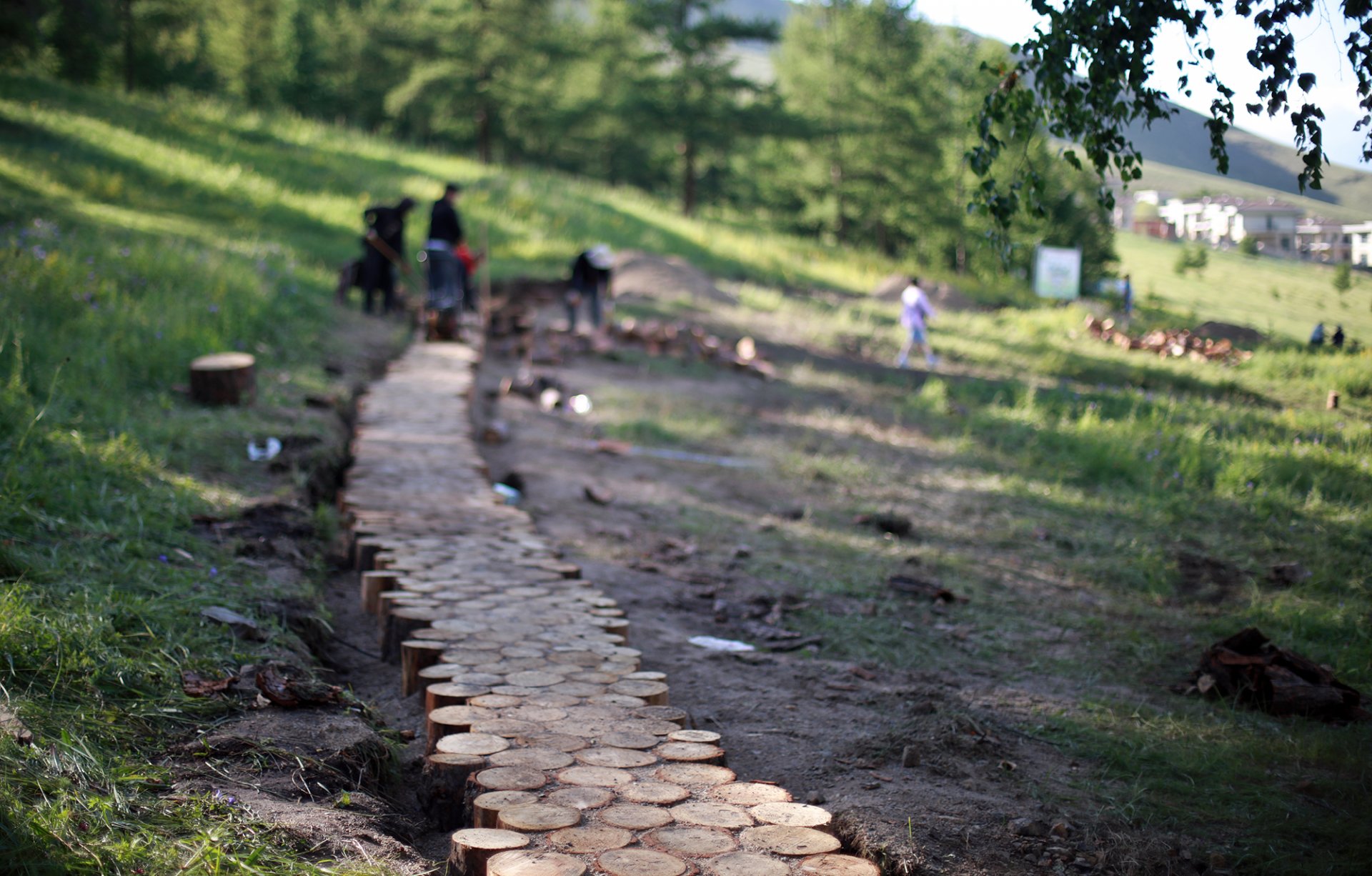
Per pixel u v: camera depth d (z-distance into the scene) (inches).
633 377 599.2
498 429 404.5
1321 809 147.4
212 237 689.0
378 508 261.7
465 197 1168.8
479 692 149.9
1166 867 124.4
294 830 105.3
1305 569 296.7
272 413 335.9
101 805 100.3
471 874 102.7
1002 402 556.7
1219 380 466.3
